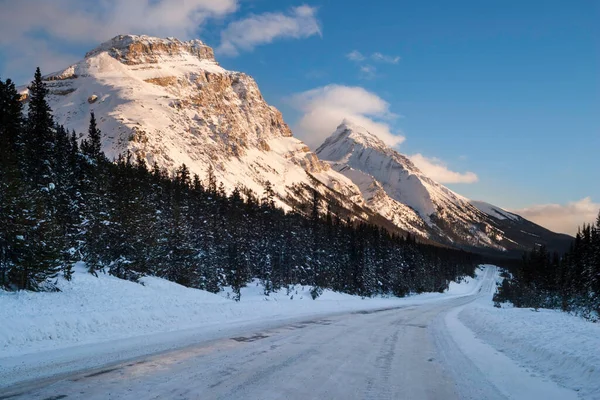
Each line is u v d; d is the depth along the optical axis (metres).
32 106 32.69
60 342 10.60
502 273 189.25
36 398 5.71
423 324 21.38
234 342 11.67
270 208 70.12
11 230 17.56
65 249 23.42
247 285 56.91
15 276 17.84
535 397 7.51
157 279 34.25
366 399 6.61
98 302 18.73
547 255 70.81
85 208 31.25
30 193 20.89
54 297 17.78
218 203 66.50
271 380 7.36
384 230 102.88
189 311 17.55
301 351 10.70
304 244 68.44
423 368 9.48
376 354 11.02
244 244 61.28
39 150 30.53
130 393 6.08
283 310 24.75
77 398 5.75
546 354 10.71
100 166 35.31
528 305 56.56
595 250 46.25
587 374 8.44
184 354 9.44
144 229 36.62
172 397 5.97
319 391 6.85
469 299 80.38
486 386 8.13
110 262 31.58
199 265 46.91
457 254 183.62
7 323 10.41
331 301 38.00
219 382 6.98
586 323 19.83
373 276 78.62
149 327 14.04
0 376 6.97
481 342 14.89
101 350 9.70
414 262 101.94
